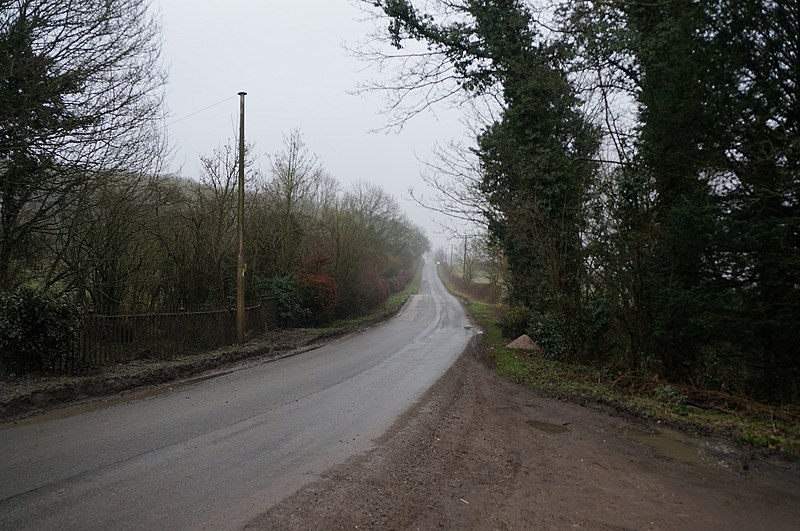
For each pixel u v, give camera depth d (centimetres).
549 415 878
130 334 1173
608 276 1184
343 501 474
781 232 793
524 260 1636
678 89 904
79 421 739
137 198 1386
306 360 1455
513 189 1652
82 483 498
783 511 489
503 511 472
